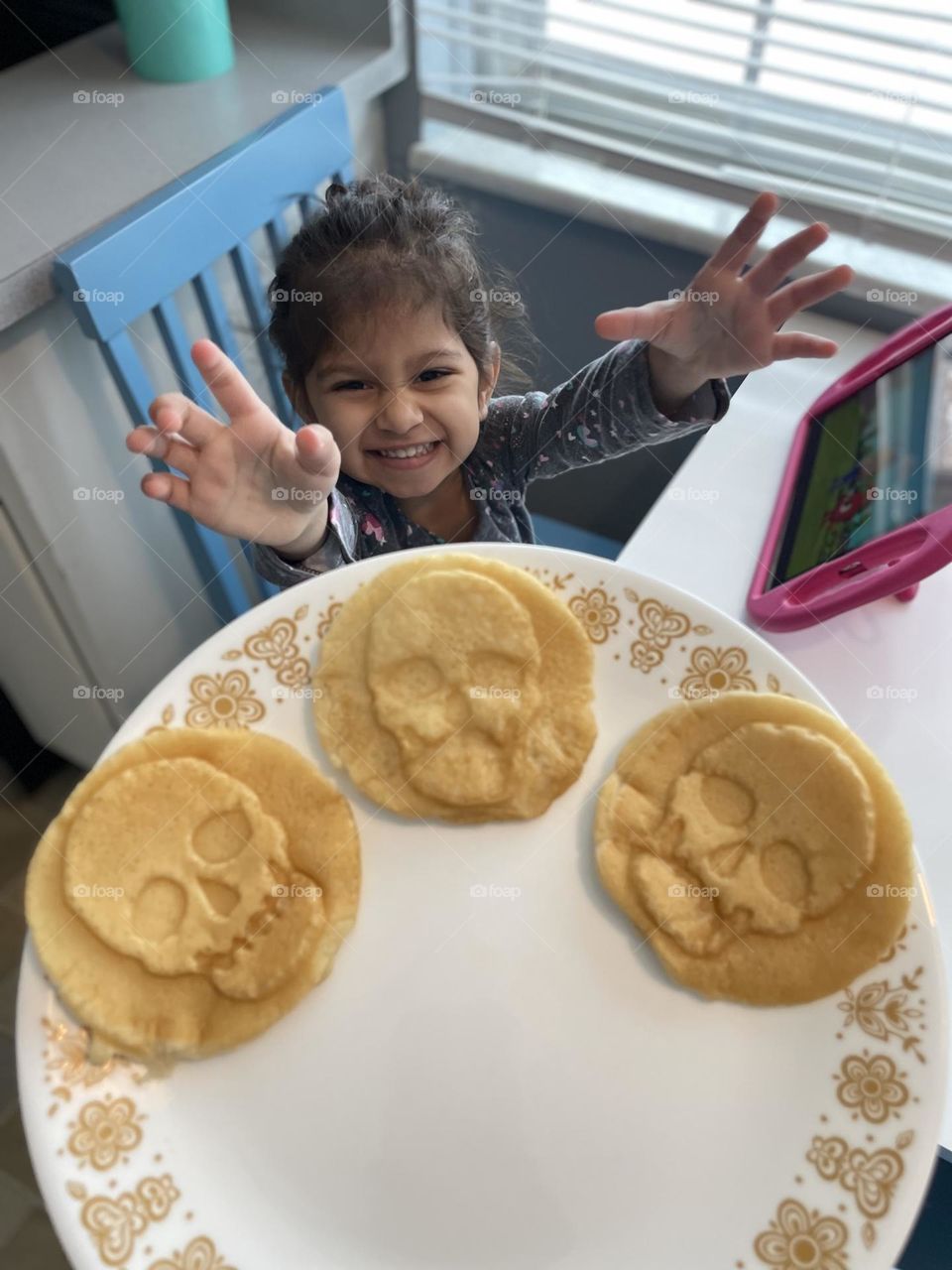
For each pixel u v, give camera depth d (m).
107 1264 0.38
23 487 0.77
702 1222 0.40
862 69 0.89
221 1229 0.39
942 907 0.53
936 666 0.65
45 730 1.06
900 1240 0.39
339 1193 0.41
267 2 0.97
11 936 1.01
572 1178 0.41
